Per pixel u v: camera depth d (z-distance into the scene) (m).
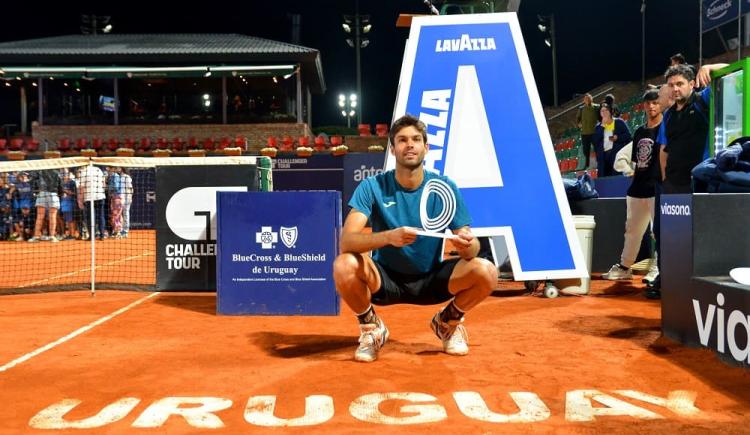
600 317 4.93
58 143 25.89
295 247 5.26
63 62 25.67
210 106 28.05
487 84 6.01
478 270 3.50
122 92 28.12
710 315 3.57
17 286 7.12
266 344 4.09
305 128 26.23
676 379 3.15
